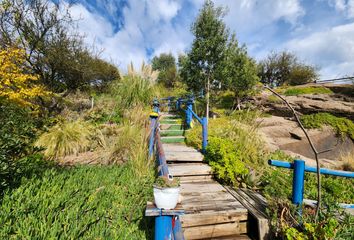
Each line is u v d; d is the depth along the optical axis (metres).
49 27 6.69
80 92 9.00
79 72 8.10
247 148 4.05
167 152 4.10
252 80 8.09
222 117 6.83
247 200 2.66
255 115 6.07
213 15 6.29
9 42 6.09
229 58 6.56
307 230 1.73
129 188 2.78
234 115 6.52
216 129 4.82
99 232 1.88
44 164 3.38
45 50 6.70
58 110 7.35
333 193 3.45
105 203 2.33
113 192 2.65
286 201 2.16
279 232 2.00
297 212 2.00
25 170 2.75
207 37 6.41
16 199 2.09
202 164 3.71
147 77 8.09
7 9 6.15
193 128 5.51
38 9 6.39
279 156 4.97
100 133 4.87
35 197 2.17
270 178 3.25
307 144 6.88
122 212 2.25
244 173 3.22
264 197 2.78
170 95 9.37
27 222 1.79
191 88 7.26
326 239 1.63
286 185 3.04
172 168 3.45
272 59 16.86
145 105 7.49
